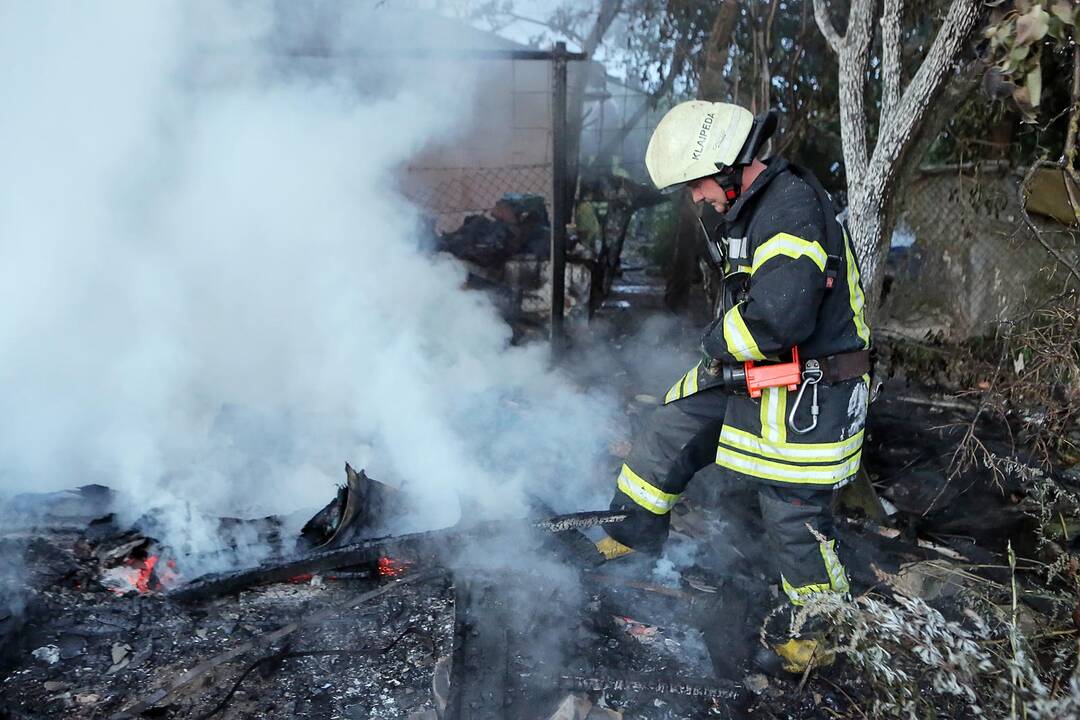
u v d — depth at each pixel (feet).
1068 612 8.09
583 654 8.02
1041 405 11.11
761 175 7.11
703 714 7.38
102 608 8.27
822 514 7.62
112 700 7.18
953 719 7.10
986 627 6.54
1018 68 8.41
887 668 6.30
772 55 16.12
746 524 10.28
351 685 7.50
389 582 9.02
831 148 17.81
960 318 16.72
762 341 6.88
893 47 9.99
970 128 15.65
